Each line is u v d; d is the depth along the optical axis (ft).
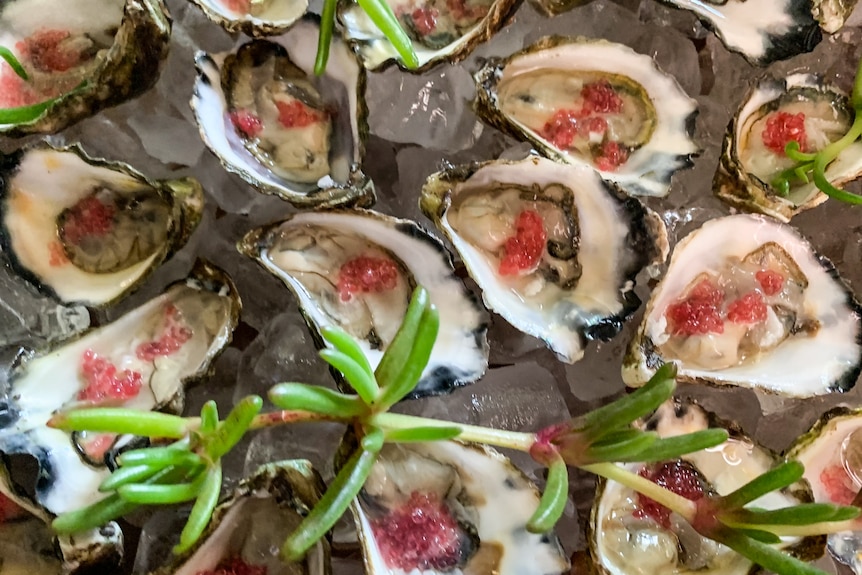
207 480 0.89
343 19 1.12
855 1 1.21
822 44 1.25
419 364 0.91
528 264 1.14
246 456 1.08
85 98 1.07
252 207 1.12
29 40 1.14
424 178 1.16
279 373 1.10
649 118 1.20
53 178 1.09
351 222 1.10
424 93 1.16
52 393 1.07
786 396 1.13
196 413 1.09
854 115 1.20
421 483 1.06
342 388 1.05
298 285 1.10
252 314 1.13
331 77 1.14
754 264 1.17
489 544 1.06
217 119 1.10
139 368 1.09
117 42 1.06
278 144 1.14
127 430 0.89
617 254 1.12
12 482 1.04
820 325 1.17
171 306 1.11
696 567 1.10
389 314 1.13
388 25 0.99
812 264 1.16
